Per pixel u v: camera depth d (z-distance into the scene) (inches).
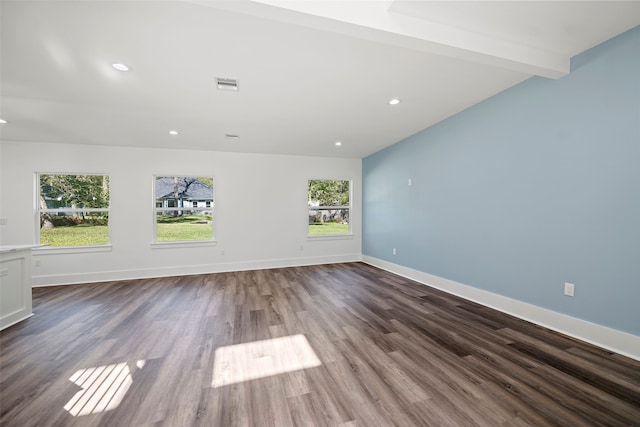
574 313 90.0
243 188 204.5
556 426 52.9
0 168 156.9
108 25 65.7
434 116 137.6
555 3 64.7
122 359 79.0
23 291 109.9
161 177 191.8
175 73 89.2
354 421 54.7
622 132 77.5
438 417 55.5
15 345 87.7
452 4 64.6
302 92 105.8
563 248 92.7
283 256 215.3
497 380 67.6
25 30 66.3
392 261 194.2
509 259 111.3
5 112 118.4
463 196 132.8
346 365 75.2
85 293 145.8
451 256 141.6
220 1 53.7
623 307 78.3
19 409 58.1
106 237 179.0
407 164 174.7
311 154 217.6
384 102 118.1
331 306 123.5
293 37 72.7
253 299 134.3
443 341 88.7
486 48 76.2
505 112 110.7
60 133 148.3
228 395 62.9
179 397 62.3
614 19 70.8
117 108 116.8
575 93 88.1
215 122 136.7
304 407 58.9
